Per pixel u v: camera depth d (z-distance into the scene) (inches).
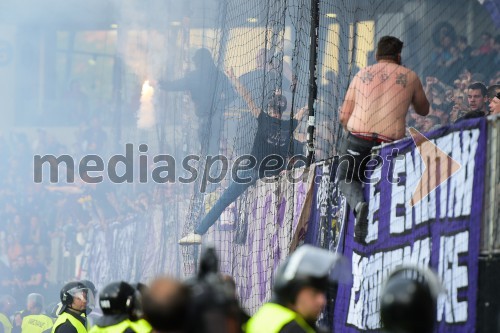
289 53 1478.8
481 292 709.9
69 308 1093.1
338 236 950.4
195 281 454.9
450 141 770.2
